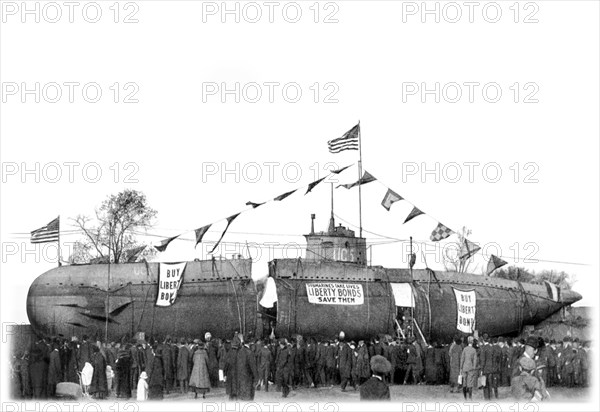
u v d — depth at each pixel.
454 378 34.22
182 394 33.16
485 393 32.22
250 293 39.50
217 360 34.91
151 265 39.50
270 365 35.28
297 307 39.97
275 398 32.25
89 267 39.09
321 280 40.69
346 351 34.34
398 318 43.53
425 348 37.50
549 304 47.44
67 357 32.91
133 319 38.59
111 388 33.38
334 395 33.16
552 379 36.47
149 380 31.17
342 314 40.72
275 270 40.59
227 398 31.88
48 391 30.59
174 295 38.78
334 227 42.53
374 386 16.80
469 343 33.44
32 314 38.69
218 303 39.22
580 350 36.84
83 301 38.25
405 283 42.28
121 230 56.72
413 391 34.47
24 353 36.84
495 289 45.38
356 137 41.56
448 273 44.31
